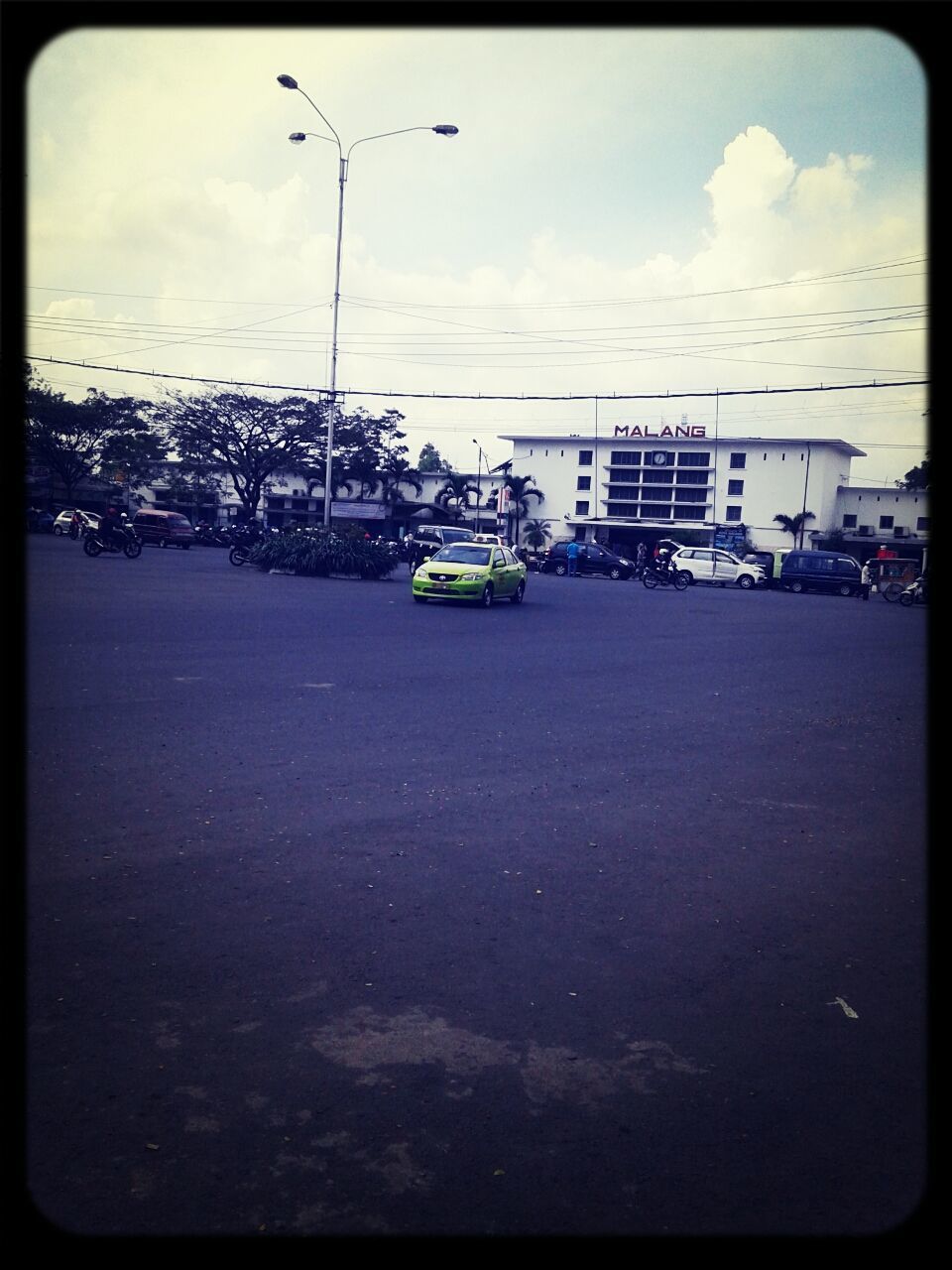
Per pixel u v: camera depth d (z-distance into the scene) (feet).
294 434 202.90
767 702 36.73
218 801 20.01
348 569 104.58
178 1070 10.13
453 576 75.00
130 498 234.38
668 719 32.17
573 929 14.37
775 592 143.33
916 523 283.79
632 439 304.50
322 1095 9.77
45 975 12.12
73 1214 7.88
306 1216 7.95
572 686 38.27
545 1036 11.16
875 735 30.91
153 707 29.14
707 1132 9.37
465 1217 8.00
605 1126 9.41
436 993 12.11
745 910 15.43
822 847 18.89
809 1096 10.07
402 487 299.38
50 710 28.04
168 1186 8.29
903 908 15.70
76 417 185.78
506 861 17.26
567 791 22.35
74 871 15.70
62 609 54.54
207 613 57.72
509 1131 9.27
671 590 128.26
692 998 12.26
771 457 285.02
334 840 17.92
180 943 13.24
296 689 33.88
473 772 23.59
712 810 21.38
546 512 318.24
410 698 33.45
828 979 12.95
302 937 13.62
